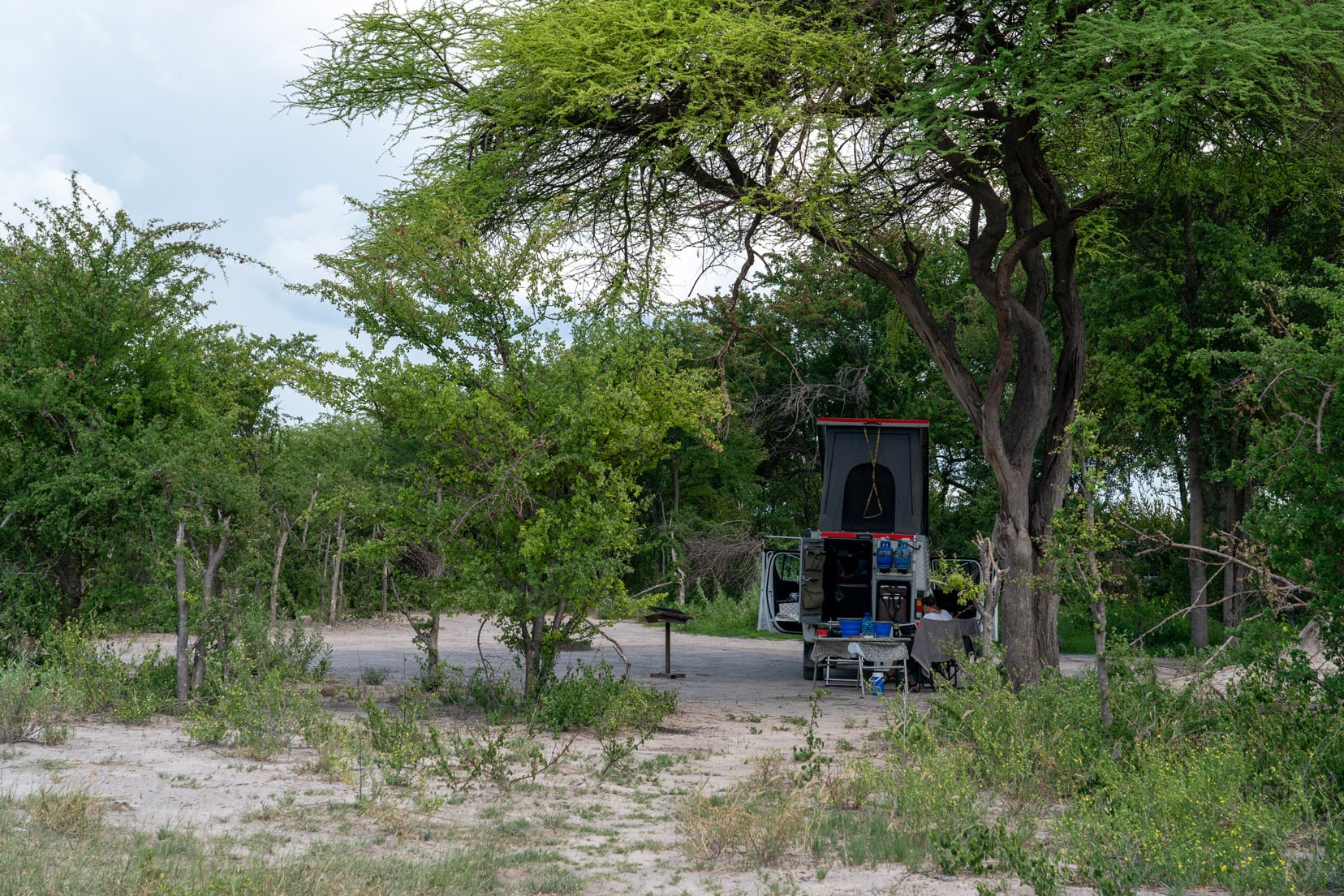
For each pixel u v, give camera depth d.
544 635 13.16
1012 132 15.27
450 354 13.19
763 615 23.09
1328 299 9.09
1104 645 9.34
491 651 23.33
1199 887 6.06
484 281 12.91
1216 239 23.28
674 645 27.30
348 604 35.06
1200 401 24.31
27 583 13.24
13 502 13.09
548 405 12.84
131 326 14.35
